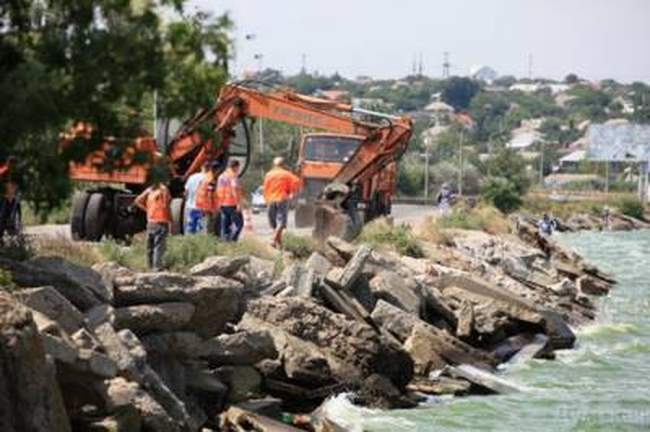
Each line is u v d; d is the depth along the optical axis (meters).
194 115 24.33
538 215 153.12
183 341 30.14
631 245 123.50
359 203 59.34
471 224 82.50
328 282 42.31
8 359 21.09
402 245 59.81
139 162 22.55
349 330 36.38
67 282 28.72
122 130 22.09
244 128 55.75
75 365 24.06
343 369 36.06
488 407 37.84
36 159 21.45
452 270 54.91
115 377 25.45
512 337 48.41
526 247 76.81
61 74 21.03
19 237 34.75
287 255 48.69
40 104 20.61
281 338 35.19
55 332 24.42
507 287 59.75
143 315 29.36
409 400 37.06
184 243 42.56
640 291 74.00
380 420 34.72
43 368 21.70
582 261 82.25
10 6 21.77
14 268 28.92
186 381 30.61
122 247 43.00
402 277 47.00
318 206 56.06
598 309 62.94
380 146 58.38
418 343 41.31
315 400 35.06
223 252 43.53
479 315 47.25
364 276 44.31
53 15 21.70
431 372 40.91
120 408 24.58
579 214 171.00
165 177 22.98
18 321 21.42
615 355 48.94
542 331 49.50
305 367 34.72
